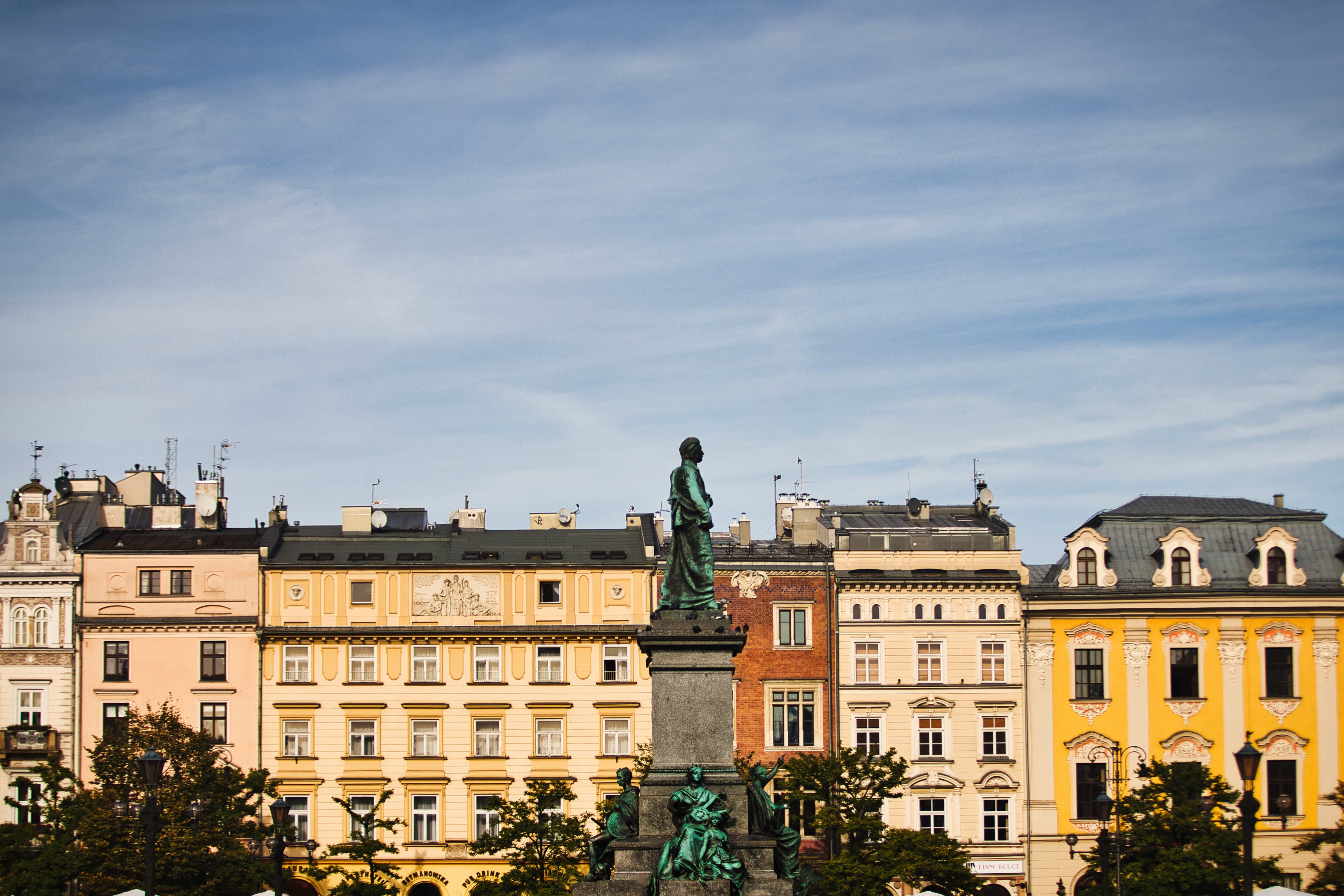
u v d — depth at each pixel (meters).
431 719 80.19
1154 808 74.00
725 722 37.94
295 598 81.06
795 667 81.38
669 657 38.12
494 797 74.31
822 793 73.81
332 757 79.94
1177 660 82.25
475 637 80.62
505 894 69.00
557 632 80.56
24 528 81.06
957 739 81.00
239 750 80.00
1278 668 82.62
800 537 85.81
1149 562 83.69
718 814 36.28
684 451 39.94
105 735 74.00
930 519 88.56
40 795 72.81
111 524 86.69
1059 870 80.25
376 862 74.06
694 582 38.91
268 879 72.12
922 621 81.69
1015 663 81.69
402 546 83.88
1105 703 81.62
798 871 38.03
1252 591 82.25
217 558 81.19
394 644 80.56
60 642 80.62
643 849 36.75
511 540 84.62
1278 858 71.62
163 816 68.56
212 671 80.62
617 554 83.00
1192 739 81.56
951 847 72.62
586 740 80.19
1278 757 81.81
